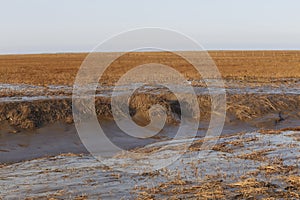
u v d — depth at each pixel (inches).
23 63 2202.3
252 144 591.2
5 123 695.7
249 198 350.9
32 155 593.0
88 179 422.9
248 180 397.4
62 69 1696.6
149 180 414.9
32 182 417.1
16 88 1006.4
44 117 722.8
